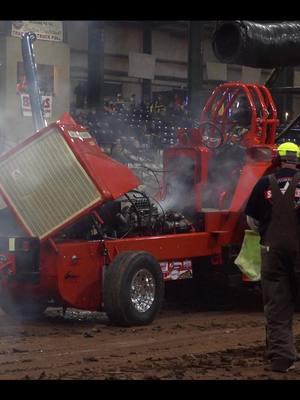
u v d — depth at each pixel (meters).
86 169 8.65
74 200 8.70
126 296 8.95
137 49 35.41
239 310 10.70
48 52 26.61
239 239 10.86
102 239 9.31
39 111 10.03
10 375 6.40
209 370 6.64
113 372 6.50
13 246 8.79
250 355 7.35
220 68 36.28
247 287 11.20
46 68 26.58
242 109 11.49
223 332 8.77
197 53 28.22
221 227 10.72
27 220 8.86
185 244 10.17
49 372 6.52
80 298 9.07
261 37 10.09
